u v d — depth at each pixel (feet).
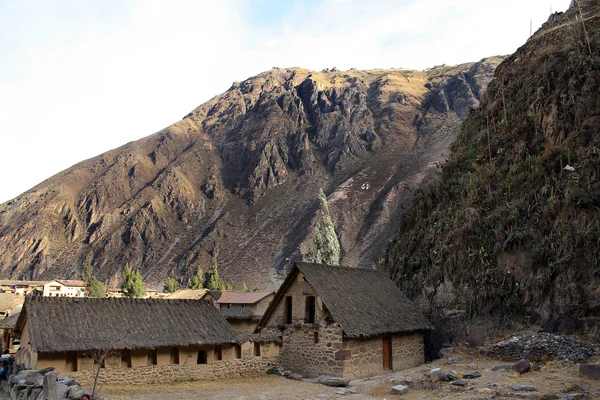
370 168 640.99
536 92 121.29
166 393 68.23
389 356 92.48
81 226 651.66
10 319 124.16
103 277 533.96
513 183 111.14
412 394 65.05
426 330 104.53
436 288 114.11
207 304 94.84
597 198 90.58
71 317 75.00
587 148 100.89
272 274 440.04
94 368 71.46
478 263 106.22
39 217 647.15
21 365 72.13
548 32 141.59
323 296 87.20
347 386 76.23
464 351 95.09
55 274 549.95
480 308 100.63
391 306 100.89
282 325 95.45
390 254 140.46
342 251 440.04
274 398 65.36
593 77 108.27
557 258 92.27
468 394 57.77
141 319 81.71
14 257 586.04
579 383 58.54
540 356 78.38
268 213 619.26
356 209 529.04
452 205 127.24
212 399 64.39
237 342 86.99
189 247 576.61
